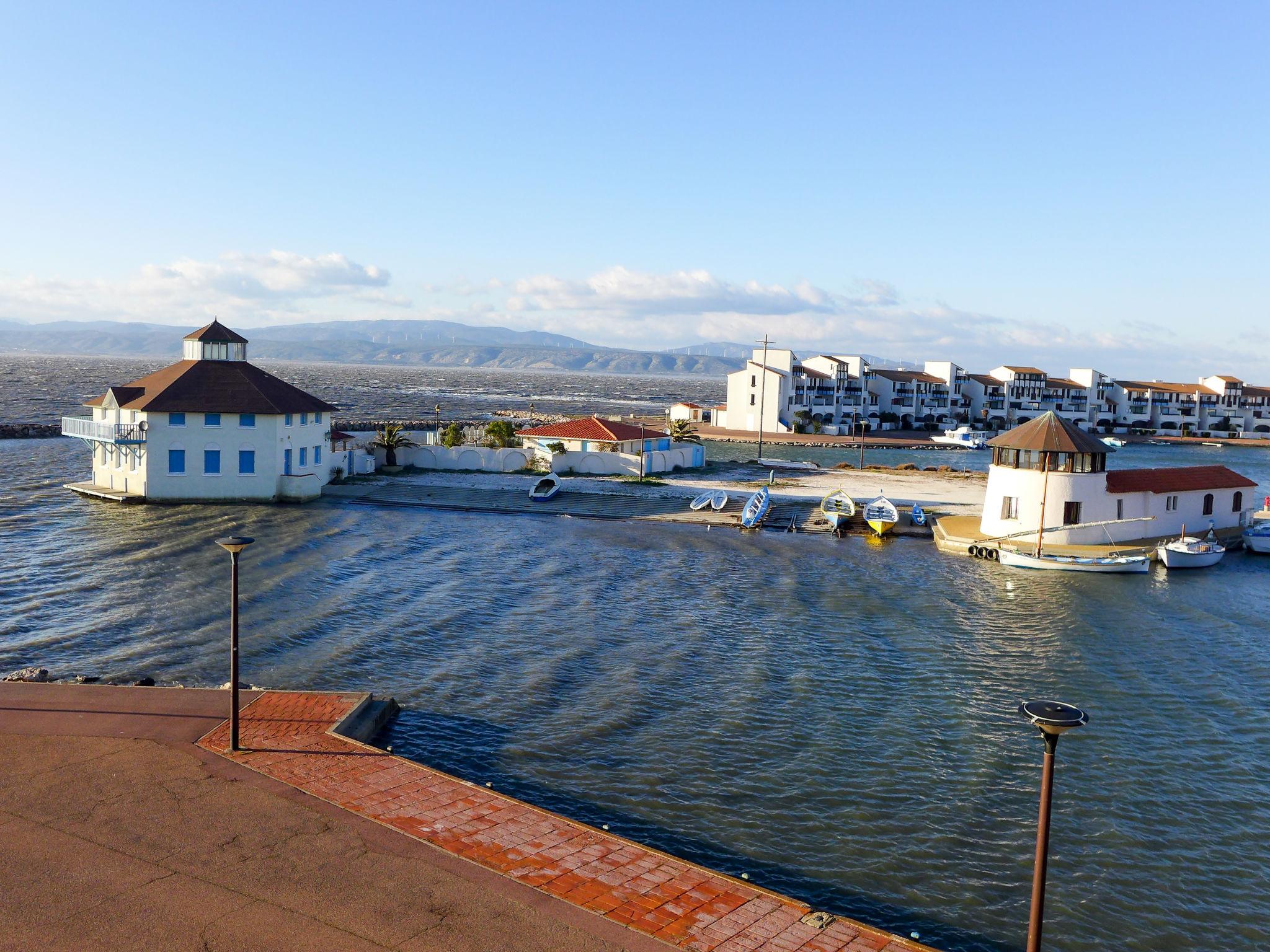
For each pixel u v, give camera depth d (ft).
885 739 91.66
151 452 216.33
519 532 199.31
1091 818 77.10
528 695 99.91
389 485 256.73
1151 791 82.53
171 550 164.96
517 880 55.93
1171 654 124.36
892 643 124.88
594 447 304.30
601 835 63.16
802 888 64.80
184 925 48.85
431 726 90.12
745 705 99.45
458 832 61.72
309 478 226.99
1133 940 60.70
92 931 47.91
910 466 364.17
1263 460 472.44
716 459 376.48
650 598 145.48
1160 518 210.79
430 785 69.21
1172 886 67.51
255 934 48.32
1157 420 646.33
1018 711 100.89
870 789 80.69
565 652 115.85
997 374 637.71
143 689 86.17
